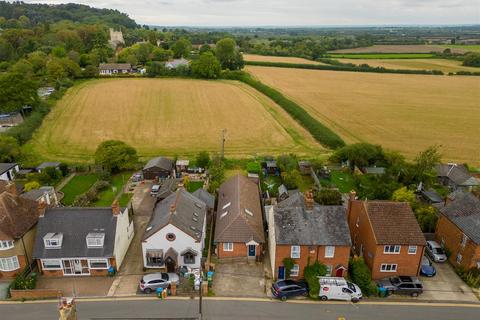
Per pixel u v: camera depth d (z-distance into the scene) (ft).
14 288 139.44
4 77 356.18
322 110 421.59
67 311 95.76
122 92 483.92
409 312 134.00
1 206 149.28
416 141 327.67
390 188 211.41
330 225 149.69
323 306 136.56
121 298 138.00
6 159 252.01
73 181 241.96
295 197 172.14
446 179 244.01
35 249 147.33
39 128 341.82
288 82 574.56
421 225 181.37
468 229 152.87
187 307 134.00
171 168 248.52
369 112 415.64
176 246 151.84
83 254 146.72
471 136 340.39
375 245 146.92
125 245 164.45
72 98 448.24
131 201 213.66
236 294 141.38
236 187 194.08
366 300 140.46
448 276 154.61
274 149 306.35
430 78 628.28
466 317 131.95
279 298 138.92
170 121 372.99
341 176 254.06
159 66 597.93
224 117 389.80
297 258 147.13
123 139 322.14
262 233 165.17
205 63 586.45
